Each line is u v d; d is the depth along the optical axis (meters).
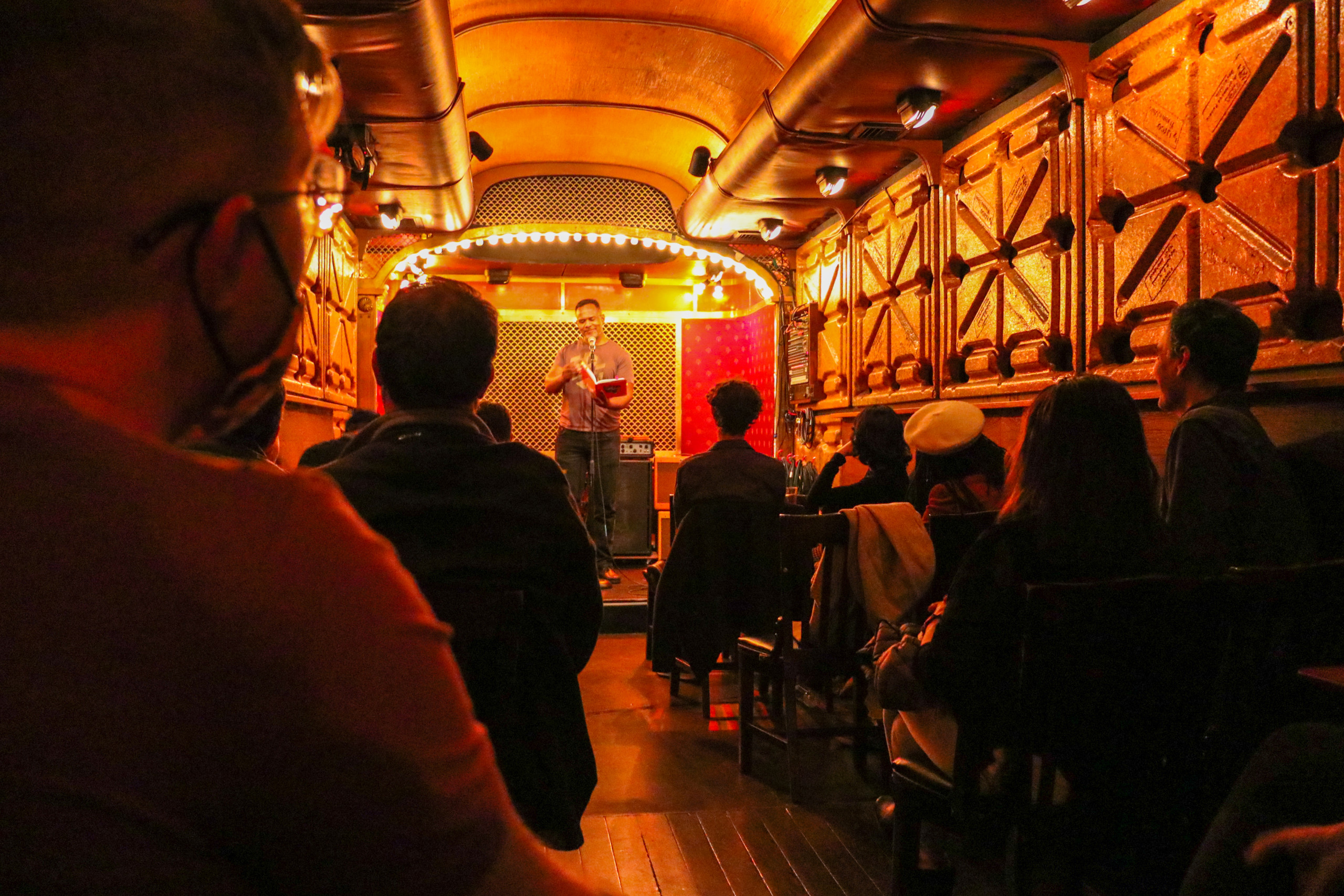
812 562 3.12
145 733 0.34
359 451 1.50
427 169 5.43
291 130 0.44
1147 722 1.61
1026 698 1.60
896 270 5.59
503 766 1.49
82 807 0.33
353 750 0.36
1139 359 3.39
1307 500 2.64
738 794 3.10
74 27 0.37
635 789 3.15
